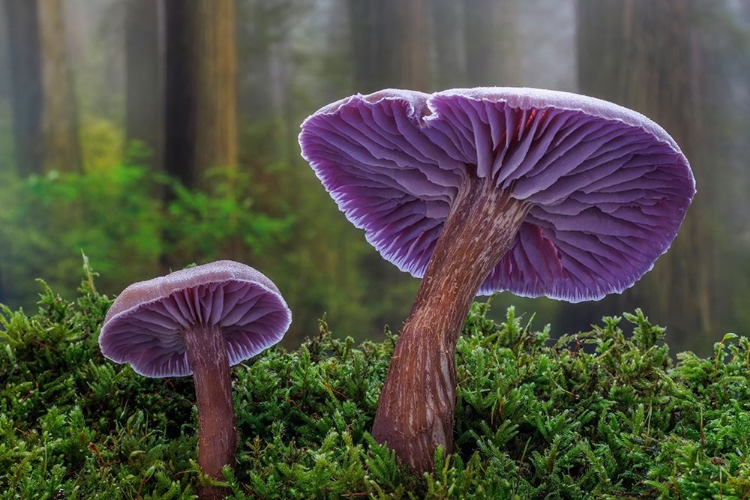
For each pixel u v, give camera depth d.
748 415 0.12
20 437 0.13
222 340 0.13
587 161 0.12
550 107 0.11
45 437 0.13
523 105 0.11
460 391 0.13
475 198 0.12
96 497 0.12
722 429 0.12
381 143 0.13
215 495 0.12
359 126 0.12
